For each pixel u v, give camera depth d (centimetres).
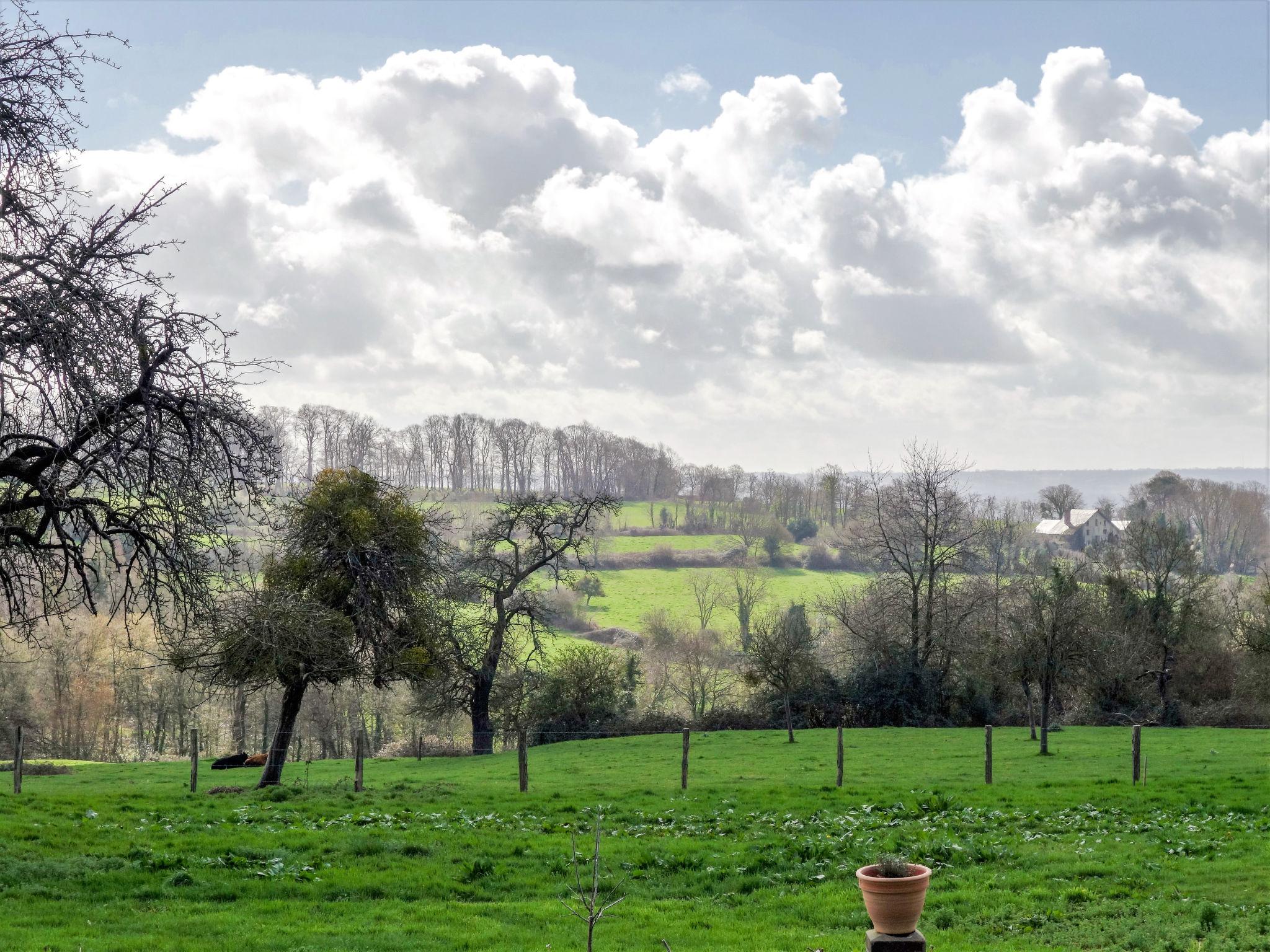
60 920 1349
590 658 5988
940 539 6394
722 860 1833
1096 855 1825
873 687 5912
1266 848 1831
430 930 1368
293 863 1756
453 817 2375
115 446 1617
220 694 7275
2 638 1977
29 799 2595
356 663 4078
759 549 15438
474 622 5803
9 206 1634
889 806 2508
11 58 1619
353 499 4253
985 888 1627
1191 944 1280
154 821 2247
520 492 18412
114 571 1862
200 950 1235
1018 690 5922
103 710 7438
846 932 1384
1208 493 16600
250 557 2495
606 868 1789
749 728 5912
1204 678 6488
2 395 1525
